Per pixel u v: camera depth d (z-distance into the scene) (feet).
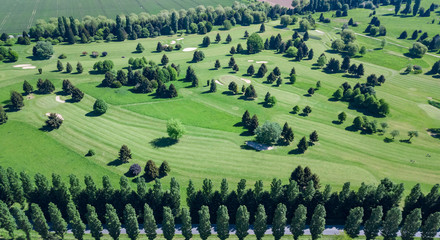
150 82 467.11
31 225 222.69
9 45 609.42
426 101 456.86
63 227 211.41
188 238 216.54
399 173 297.53
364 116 385.91
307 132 366.43
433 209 224.74
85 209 229.25
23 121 360.69
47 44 569.23
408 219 207.31
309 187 225.35
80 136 341.00
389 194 229.04
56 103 407.23
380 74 554.46
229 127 375.25
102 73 515.91
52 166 293.64
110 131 354.33
